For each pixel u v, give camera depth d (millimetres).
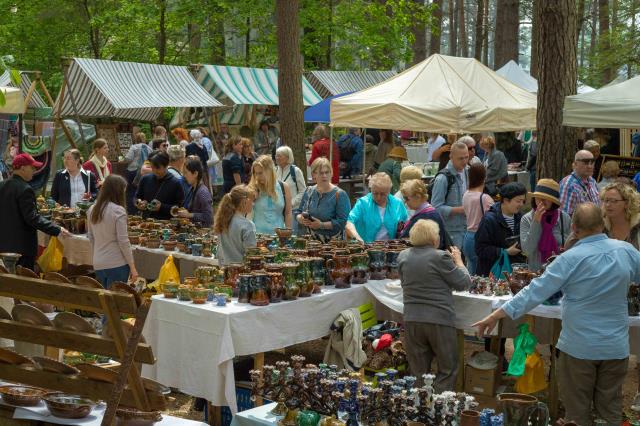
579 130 10367
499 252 6680
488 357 6023
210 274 6086
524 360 5715
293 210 8383
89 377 3732
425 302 5684
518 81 22141
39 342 3795
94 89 16812
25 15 21953
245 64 24844
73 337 3695
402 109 11477
